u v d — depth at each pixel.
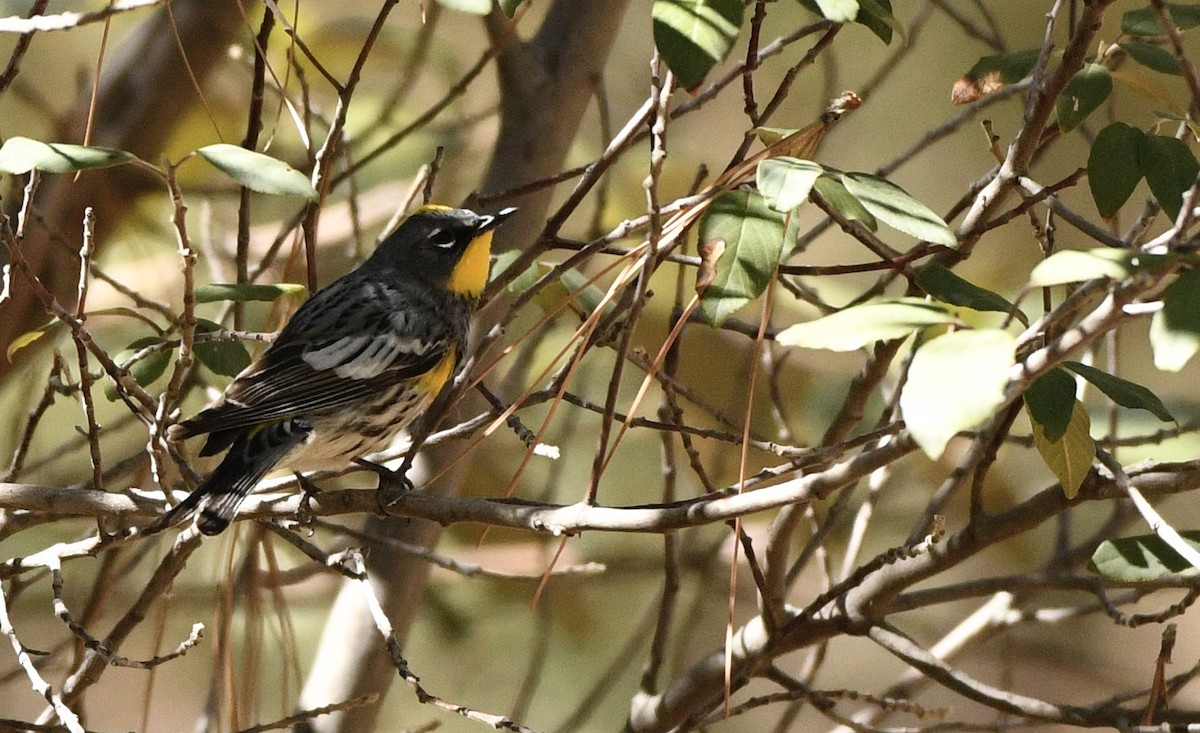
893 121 17.66
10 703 15.14
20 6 14.47
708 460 13.91
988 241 15.61
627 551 15.05
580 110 10.78
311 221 8.47
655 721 9.91
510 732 6.88
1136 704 15.56
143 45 11.93
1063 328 7.03
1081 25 6.95
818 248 16.20
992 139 7.82
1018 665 16.34
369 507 7.92
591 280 7.33
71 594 13.65
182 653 7.29
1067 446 6.61
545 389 7.98
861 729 8.95
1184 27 7.22
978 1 10.34
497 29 10.01
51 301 6.90
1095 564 7.35
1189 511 15.03
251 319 13.08
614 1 10.62
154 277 13.10
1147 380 15.54
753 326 8.61
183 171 13.37
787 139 6.78
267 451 8.73
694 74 5.87
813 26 7.78
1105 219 6.61
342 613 10.68
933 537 7.32
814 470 8.62
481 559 13.59
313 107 12.77
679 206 6.92
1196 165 6.48
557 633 15.90
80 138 11.93
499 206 10.71
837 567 14.20
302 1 14.19
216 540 12.56
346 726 10.39
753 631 9.41
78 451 14.25
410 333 9.78
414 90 16.02
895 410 8.49
